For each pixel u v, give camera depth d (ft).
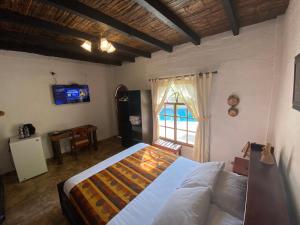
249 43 7.43
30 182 8.84
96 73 14.58
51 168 10.41
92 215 4.30
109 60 13.28
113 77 15.98
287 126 4.70
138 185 5.42
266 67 7.14
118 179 5.78
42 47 9.50
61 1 4.65
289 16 5.24
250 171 4.36
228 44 8.04
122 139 14.10
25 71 10.45
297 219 3.30
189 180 4.95
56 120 12.19
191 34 7.72
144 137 12.36
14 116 10.18
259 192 3.48
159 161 7.01
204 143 9.63
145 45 9.91
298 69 3.51
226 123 8.73
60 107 12.35
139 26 7.02
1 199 6.68
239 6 5.67
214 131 9.27
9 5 4.95
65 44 8.92
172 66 10.62
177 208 3.65
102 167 6.67
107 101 15.79
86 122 14.23
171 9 5.70
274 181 3.87
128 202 4.67
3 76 9.62
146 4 4.83
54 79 11.87
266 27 6.89
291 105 4.31
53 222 6.10
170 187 5.25
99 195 4.98
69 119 13.00
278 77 6.79
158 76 11.68
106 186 5.40
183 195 4.06
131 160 7.17
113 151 13.07
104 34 7.64
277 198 3.28
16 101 10.21
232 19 5.98
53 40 8.43
